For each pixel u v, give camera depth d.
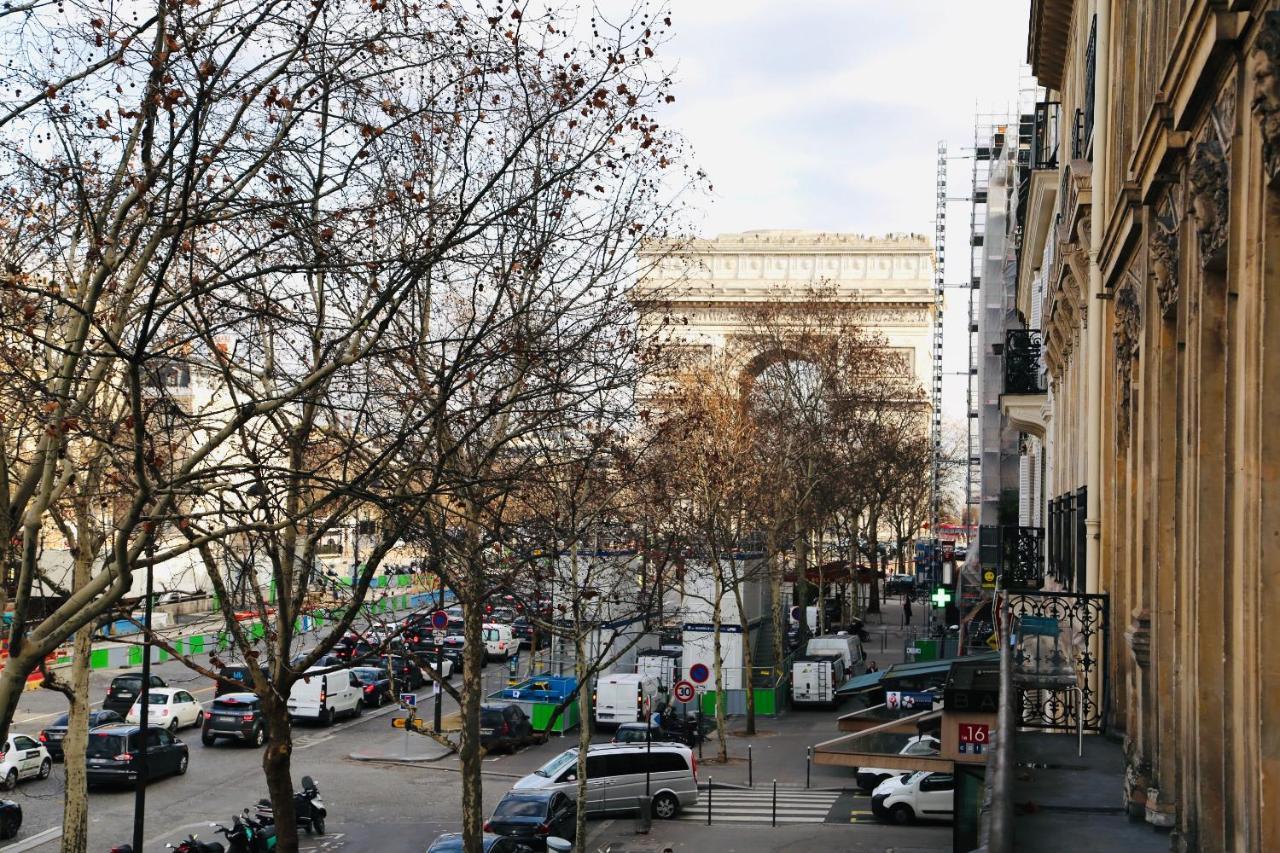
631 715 44.41
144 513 19.41
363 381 22.75
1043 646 14.91
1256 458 7.05
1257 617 7.04
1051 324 25.91
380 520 21.19
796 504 54.75
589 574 26.98
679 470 38.00
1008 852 5.48
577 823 25.59
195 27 12.52
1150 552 12.07
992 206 65.94
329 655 45.97
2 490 11.73
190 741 41.97
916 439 83.88
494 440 21.83
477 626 21.58
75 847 21.97
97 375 13.09
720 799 34.81
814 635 73.56
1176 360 10.20
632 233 20.84
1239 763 7.45
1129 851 9.69
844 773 38.53
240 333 17.22
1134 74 14.76
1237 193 7.46
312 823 29.52
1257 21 6.86
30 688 49.72
